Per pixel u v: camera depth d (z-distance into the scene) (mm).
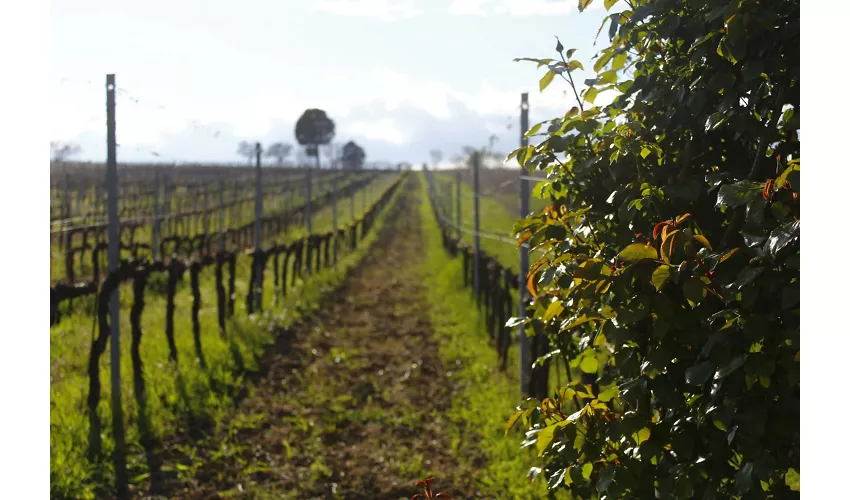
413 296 15344
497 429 6613
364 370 9117
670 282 2525
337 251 22781
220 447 6367
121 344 9203
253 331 10469
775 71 2398
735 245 2520
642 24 2840
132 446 6223
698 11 2652
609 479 2496
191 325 10547
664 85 2824
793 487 3668
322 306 13766
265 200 39281
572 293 2631
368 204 46250
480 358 9414
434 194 47594
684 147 2791
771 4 2410
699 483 2383
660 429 2561
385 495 5566
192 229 26734
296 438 6703
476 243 13219
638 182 2771
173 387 7590
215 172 49281
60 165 37750
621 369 2645
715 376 2188
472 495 5469
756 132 2447
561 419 2760
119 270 7227
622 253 2375
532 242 3377
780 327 2199
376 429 6980
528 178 6750
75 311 11570
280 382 8453
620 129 2865
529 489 5238
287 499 5480
